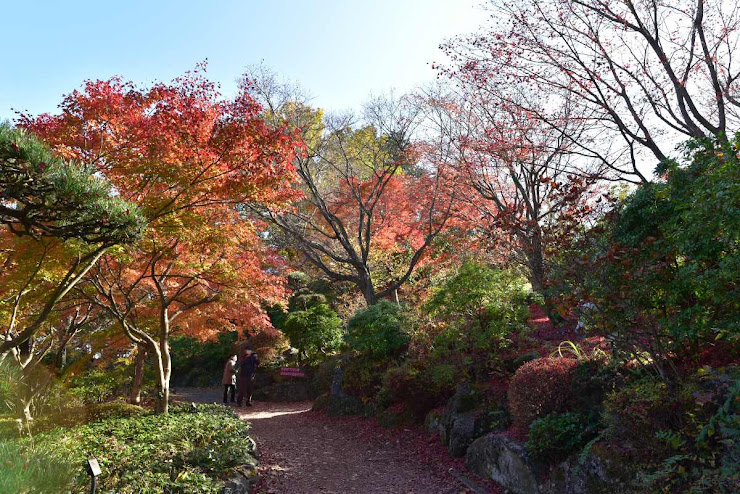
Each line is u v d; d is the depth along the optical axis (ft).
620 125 31.71
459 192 49.16
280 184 27.50
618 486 17.47
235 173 26.30
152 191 26.81
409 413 36.19
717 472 14.28
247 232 32.96
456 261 52.13
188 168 25.13
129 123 24.61
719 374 17.11
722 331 17.28
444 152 48.60
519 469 21.85
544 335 35.76
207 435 25.52
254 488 23.63
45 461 15.84
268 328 69.77
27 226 19.38
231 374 56.59
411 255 68.03
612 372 21.68
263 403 58.70
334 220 62.95
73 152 23.81
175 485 18.93
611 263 19.29
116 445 22.27
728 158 15.81
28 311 31.48
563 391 22.72
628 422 17.90
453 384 33.22
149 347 32.24
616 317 19.04
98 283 30.53
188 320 42.39
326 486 25.18
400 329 41.63
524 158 38.40
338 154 67.62
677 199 19.57
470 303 32.81
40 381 31.14
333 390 46.88
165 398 32.12
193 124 24.40
